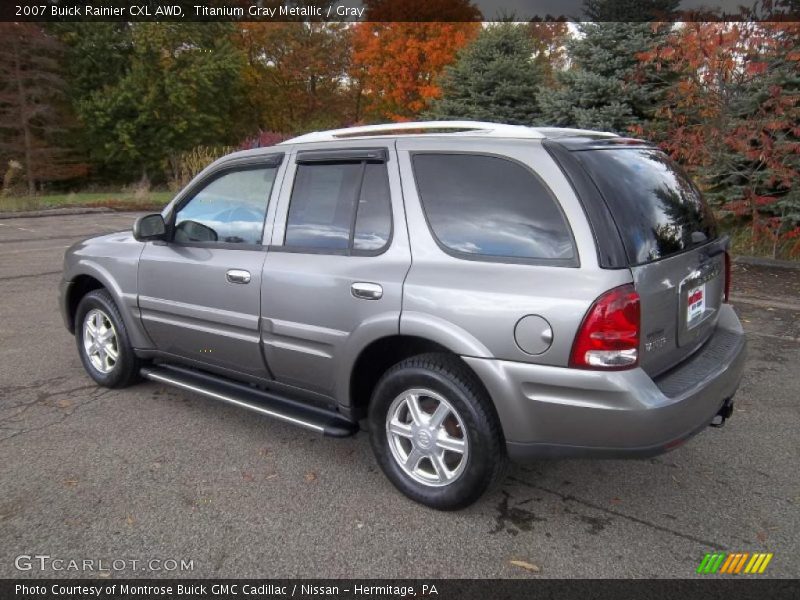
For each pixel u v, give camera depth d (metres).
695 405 2.92
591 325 2.72
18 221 17.19
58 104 33.81
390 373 3.32
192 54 35.06
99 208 20.52
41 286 8.73
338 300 3.42
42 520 3.16
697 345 3.43
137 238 4.19
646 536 3.06
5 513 3.21
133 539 3.02
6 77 30.31
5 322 6.85
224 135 38.91
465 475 3.11
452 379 3.09
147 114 33.72
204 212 4.21
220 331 4.03
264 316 3.76
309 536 3.05
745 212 10.12
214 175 4.22
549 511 3.28
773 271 9.20
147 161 35.81
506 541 3.02
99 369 4.96
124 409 4.54
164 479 3.56
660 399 2.78
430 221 3.23
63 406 4.58
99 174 37.62
